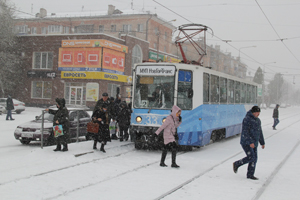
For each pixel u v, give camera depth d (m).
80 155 9.09
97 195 5.75
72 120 12.16
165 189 6.26
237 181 7.09
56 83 34.12
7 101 20.84
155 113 10.38
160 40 50.16
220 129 13.33
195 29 14.09
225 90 13.64
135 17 47.91
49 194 5.71
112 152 10.04
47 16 53.38
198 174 7.64
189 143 10.42
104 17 49.50
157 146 11.40
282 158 10.12
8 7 34.12
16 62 34.59
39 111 30.17
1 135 14.10
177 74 10.39
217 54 65.00
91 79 32.38
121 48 34.06
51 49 34.38
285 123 27.05
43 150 9.36
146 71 10.77
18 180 6.48
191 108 10.51
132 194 5.86
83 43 32.44
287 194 6.22
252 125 7.17
